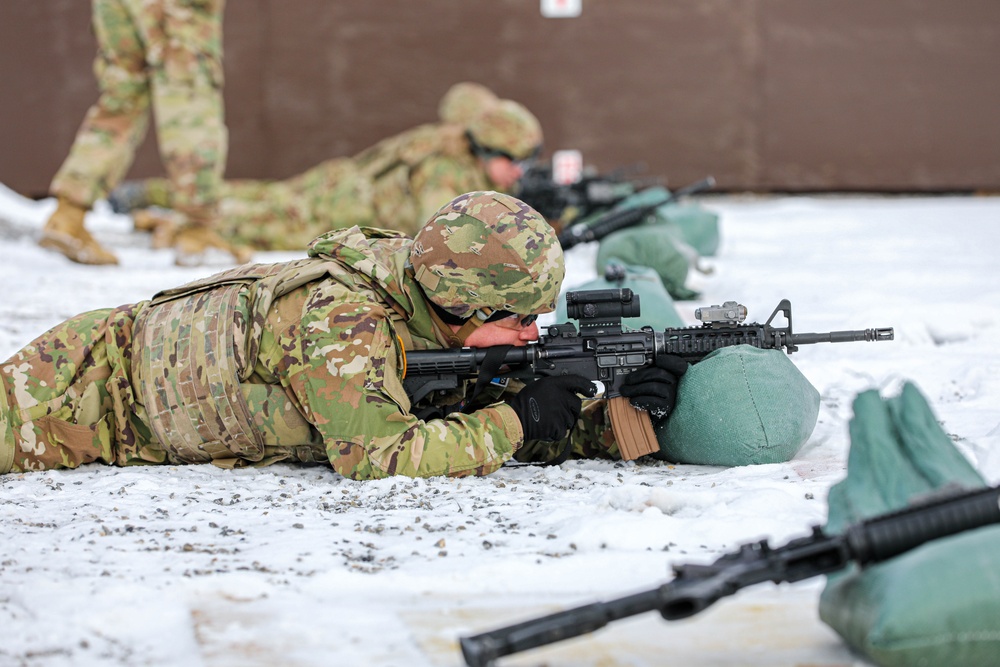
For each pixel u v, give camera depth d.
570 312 10.16
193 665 5.66
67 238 26.81
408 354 9.95
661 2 45.22
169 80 26.48
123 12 26.73
